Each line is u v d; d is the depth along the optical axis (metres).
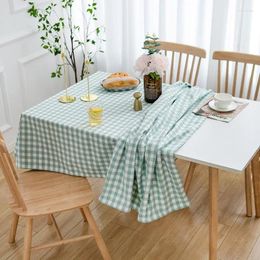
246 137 2.34
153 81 2.63
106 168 2.46
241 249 2.67
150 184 2.29
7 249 2.71
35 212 2.29
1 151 2.14
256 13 3.47
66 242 2.45
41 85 3.90
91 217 2.43
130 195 2.31
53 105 2.67
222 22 3.55
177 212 2.96
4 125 3.66
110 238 2.78
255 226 2.83
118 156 2.31
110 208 3.01
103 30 4.16
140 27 3.97
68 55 4.18
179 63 3.22
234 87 3.10
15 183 2.23
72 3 4.07
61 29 4.00
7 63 3.54
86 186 2.47
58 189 2.46
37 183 2.51
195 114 2.56
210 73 3.76
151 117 2.47
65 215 2.96
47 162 2.62
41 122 2.51
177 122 2.47
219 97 2.62
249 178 2.79
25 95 3.75
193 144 2.29
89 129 2.40
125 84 2.83
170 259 2.62
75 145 2.46
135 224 2.88
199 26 3.67
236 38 3.57
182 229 2.83
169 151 2.22
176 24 3.78
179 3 3.64
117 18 4.02
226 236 2.76
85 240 2.76
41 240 2.77
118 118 2.52
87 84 2.96
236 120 2.50
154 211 2.33
